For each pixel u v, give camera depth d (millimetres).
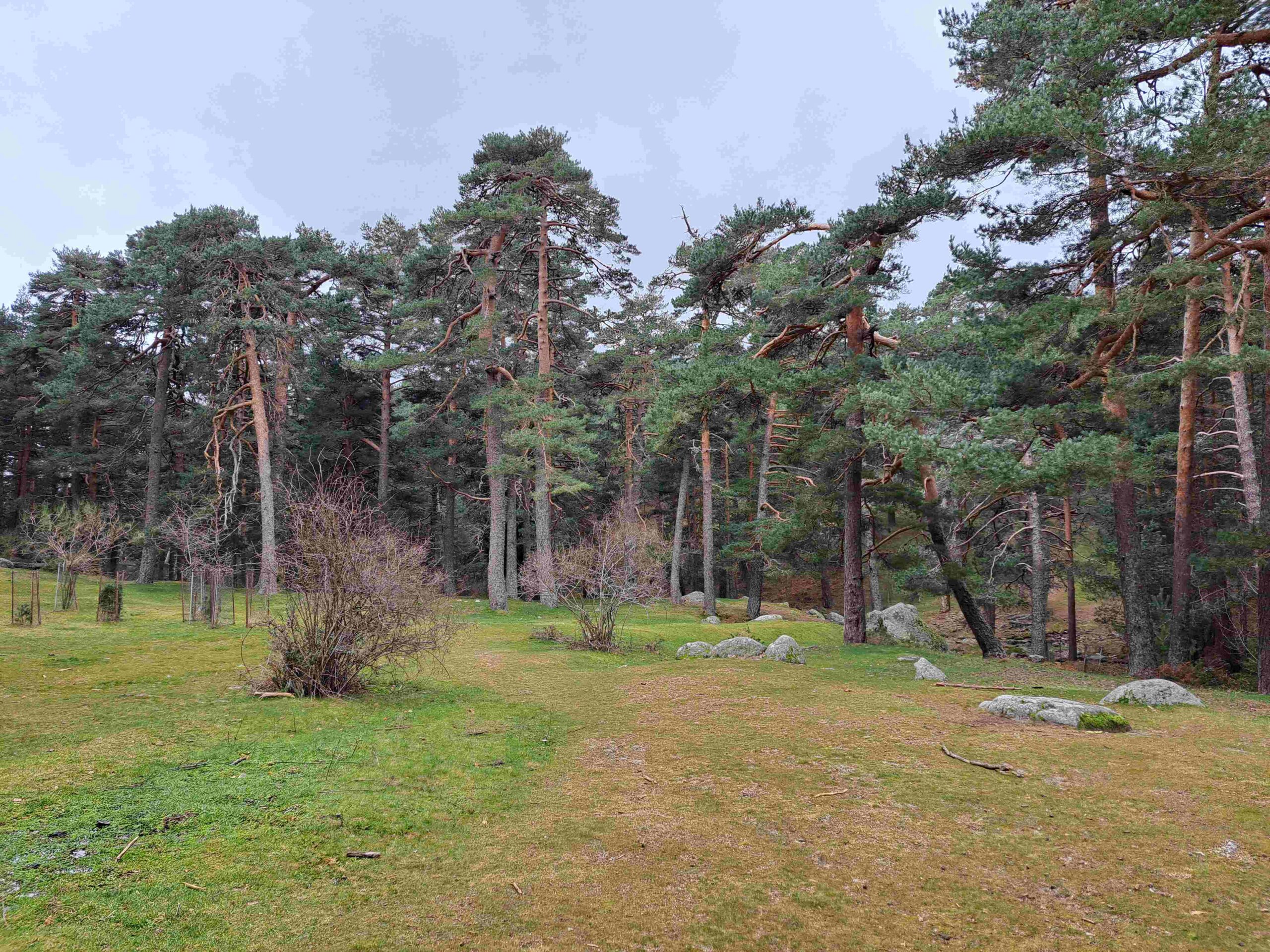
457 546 48562
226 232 28188
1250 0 10820
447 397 32375
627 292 31109
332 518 9328
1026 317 13281
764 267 19922
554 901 3865
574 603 17562
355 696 9180
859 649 17406
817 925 3660
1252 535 12883
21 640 13672
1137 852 4566
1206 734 7594
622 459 38719
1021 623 33750
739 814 5305
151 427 35500
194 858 4164
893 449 13781
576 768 6562
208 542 25109
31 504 37719
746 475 42812
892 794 5719
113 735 6691
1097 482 12586
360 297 35312
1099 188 12914
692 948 3406
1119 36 11219
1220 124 10406
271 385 29594
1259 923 3670
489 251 28562
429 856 4434
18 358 37094
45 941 3188
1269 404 12945
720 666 13516
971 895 4000
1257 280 16812
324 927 3482
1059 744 7219
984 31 13883
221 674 10422
